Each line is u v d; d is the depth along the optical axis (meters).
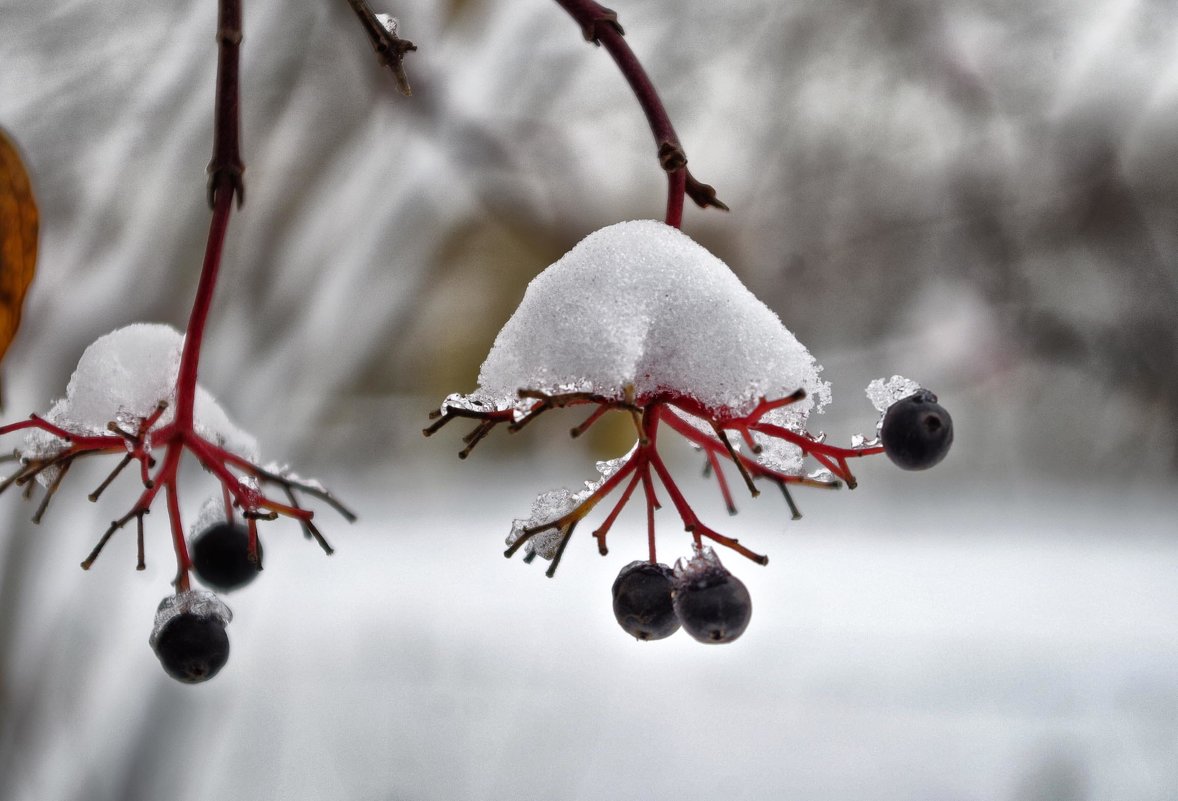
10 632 0.41
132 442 0.26
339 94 0.52
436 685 0.58
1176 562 0.71
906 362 0.79
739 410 0.26
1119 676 0.59
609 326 0.26
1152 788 0.51
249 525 0.26
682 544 0.71
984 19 0.70
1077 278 0.75
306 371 0.51
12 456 0.26
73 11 0.50
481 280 0.66
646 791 0.53
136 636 0.45
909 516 0.81
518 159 0.56
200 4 0.51
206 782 0.48
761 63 0.70
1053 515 0.80
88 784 0.41
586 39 0.27
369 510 0.74
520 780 0.53
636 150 0.66
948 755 0.54
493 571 0.68
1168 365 0.76
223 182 0.26
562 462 0.81
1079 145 0.71
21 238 0.25
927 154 0.73
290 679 0.57
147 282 0.48
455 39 0.55
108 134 0.50
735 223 0.72
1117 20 0.70
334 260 0.51
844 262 0.75
